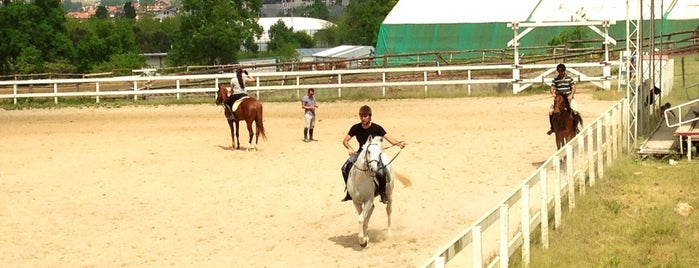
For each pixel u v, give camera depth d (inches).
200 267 519.2
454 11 2299.5
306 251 547.2
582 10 1530.5
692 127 865.5
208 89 1588.3
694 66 1836.9
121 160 930.7
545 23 1472.7
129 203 707.4
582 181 656.4
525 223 491.2
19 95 1621.6
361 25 5556.1
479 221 415.2
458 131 1075.9
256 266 518.0
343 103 1478.8
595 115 1165.1
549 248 524.7
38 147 1058.7
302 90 1616.6
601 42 1972.2
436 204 665.0
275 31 6072.8
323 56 3769.7
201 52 3265.3
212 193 737.6
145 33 5762.8
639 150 840.9
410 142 992.2
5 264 535.2
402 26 2303.2
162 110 1464.1
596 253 525.0
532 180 512.1
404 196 695.7
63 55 3272.6
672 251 526.3
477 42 2244.1
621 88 1459.2
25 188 783.1
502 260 450.9
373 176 532.4
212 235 595.8
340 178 787.4
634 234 561.6
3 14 3129.9
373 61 2316.7
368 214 543.2
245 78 995.3
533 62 1696.6
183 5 3282.5
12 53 3157.0
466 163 837.8
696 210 621.3
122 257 546.3
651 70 1083.9
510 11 2241.6
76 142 1095.6
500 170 796.6
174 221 640.4
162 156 950.4
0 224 642.2
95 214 670.5
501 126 1108.5
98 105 1565.0
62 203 714.2
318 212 655.1
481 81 1503.4
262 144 1024.2
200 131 1171.3
